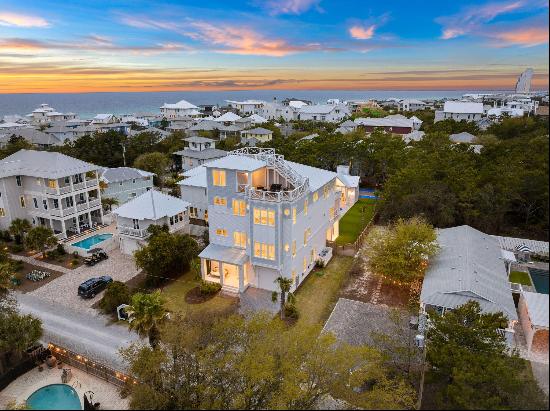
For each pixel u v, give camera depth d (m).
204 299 34.53
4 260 37.72
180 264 38.56
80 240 47.84
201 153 75.06
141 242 42.16
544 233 33.72
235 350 22.94
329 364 21.05
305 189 35.75
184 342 22.42
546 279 30.98
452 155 55.22
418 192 47.72
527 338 24.41
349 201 60.69
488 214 41.78
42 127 136.25
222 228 36.84
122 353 24.59
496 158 49.22
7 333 25.86
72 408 23.34
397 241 35.12
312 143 77.12
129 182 60.03
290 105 192.38
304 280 38.25
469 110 131.50
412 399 19.81
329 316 31.89
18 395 24.50
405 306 32.81
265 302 34.09
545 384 18.67
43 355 27.55
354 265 40.91
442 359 19.78
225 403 21.11
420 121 122.25
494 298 27.44
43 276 38.72
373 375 21.58
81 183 48.75
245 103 191.62
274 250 33.78
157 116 183.62
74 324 31.39
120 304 32.59
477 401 16.45
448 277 30.81
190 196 53.22
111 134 84.69
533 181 27.42
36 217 48.47
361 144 73.38
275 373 21.00
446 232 40.44
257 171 35.91
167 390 21.81
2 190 46.22
